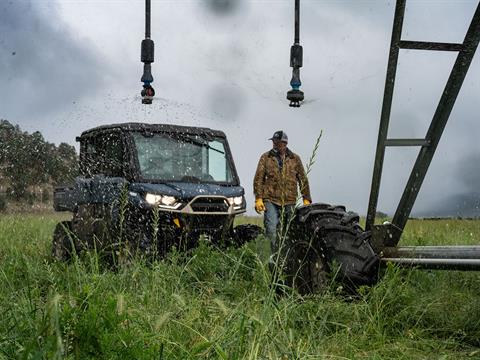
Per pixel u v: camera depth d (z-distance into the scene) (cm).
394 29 422
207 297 474
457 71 431
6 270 507
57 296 265
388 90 432
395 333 421
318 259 493
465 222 1100
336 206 524
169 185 813
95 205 827
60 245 838
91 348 273
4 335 303
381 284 453
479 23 419
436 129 444
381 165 452
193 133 880
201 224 807
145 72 1214
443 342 393
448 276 565
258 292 477
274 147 853
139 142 841
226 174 876
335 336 390
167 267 574
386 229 466
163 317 297
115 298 315
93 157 898
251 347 290
